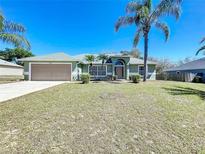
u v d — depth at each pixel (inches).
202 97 425.4
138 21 768.9
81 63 1059.9
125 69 1094.4
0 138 174.4
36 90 500.4
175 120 241.6
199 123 235.1
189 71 1221.1
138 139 183.6
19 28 654.5
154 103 327.6
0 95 404.8
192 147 171.2
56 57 993.5
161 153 159.5
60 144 167.0
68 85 635.5
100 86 588.7
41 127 202.7
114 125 216.5
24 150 154.3
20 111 261.0
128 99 356.2
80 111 265.4
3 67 1077.1
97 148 163.2
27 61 960.9
